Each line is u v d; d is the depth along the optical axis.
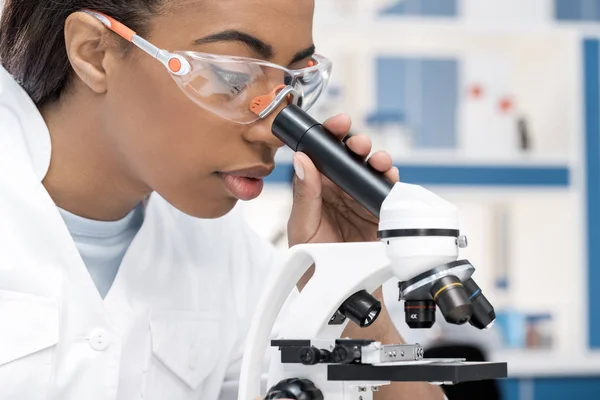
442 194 5.20
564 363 4.92
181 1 1.52
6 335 1.63
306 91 1.66
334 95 5.20
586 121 5.30
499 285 5.46
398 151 5.12
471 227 5.51
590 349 5.27
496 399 3.80
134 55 1.56
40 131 1.75
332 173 1.59
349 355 1.35
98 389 1.72
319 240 1.78
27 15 1.75
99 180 1.75
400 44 5.46
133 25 1.56
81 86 1.69
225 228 2.08
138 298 1.83
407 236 1.33
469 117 5.20
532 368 4.90
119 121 1.61
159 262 1.89
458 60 5.49
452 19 5.23
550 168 5.21
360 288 1.47
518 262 5.50
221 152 1.56
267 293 1.53
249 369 1.53
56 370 1.69
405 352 1.40
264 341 1.55
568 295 5.40
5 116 1.77
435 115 5.46
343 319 1.52
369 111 5.44
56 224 1.71
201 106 1.52
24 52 1.76
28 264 1.68
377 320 1.85
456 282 1.32
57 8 1.67
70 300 1.72
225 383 2.04
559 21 5.35
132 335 1.80
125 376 1.79
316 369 1.43
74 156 1.74
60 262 1.72
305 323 1.45
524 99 5.57
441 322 3.70
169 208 1.98
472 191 5.16
